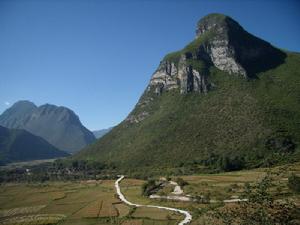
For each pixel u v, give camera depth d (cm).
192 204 12469
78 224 11219
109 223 10906
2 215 14012
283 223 3300
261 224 3356
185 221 10025
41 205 15300
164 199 14088
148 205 13438
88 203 14812
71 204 14950
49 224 11719
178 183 15962
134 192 16762
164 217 10938
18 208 15038
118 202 14550
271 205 3506
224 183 14675
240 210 3612
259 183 3722
